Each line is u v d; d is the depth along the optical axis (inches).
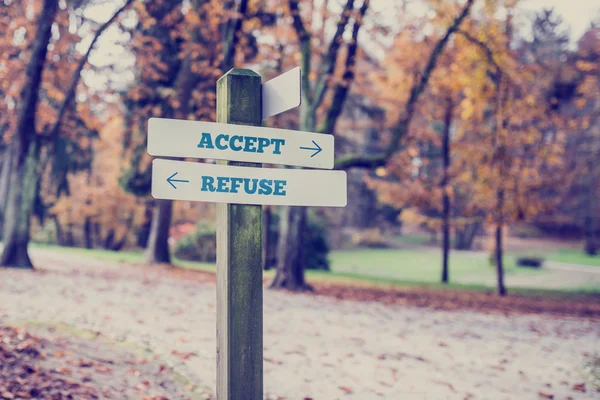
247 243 118.8
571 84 925.2
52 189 1369.3
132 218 1435.8
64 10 687.1
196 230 1205.7
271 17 746.8
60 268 703.1
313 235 1156.5
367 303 598.9
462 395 270.7
